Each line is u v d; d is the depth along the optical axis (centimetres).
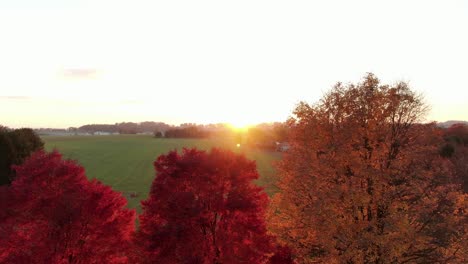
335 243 1502
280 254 1570
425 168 1622
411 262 1569
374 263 1494
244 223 1451
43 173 1563
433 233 1576
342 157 1597
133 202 5247
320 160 1653
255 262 1395
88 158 11012
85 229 1503
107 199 1564
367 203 1523
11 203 1481
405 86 1662
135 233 1488
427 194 1612
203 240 1402
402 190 1572
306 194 1789
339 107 1678
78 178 1628
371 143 1630
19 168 1605
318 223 1564
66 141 18100
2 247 1423
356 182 1559
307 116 1777
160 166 1488
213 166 1430
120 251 1539
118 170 8712
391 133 1648
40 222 1482
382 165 1622
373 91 1659
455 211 1634
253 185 1559
